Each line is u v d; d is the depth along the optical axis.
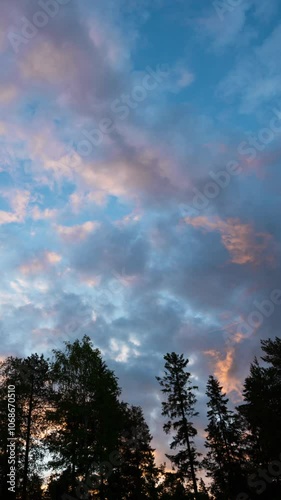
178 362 36.62
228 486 29.91
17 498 23.27
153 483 33.06
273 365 29.55
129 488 30.23
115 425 25.00
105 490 27.77
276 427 26.00
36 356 27.62
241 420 34.19
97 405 24.98
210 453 34.22
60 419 25.53
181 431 32.69
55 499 23.31
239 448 33.03
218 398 36.91
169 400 34.41
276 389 27.59
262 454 29.91
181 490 31.03
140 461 33.22
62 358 26.16
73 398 25.38
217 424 35.34
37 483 24.16
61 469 23.22
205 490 32.44
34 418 25.67
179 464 31.41
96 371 26.27
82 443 24.03
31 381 26.69
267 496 25.34
